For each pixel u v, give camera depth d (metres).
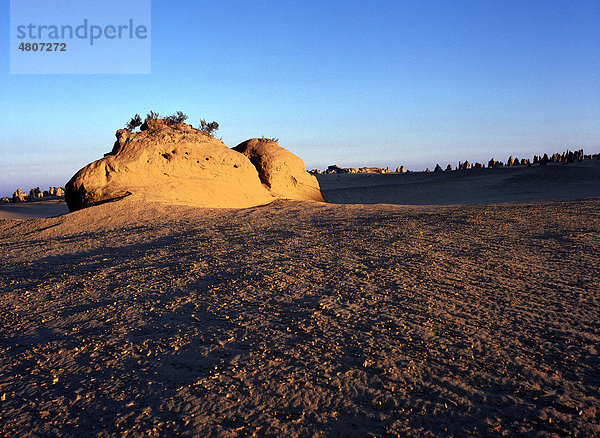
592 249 8.38
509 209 15.88
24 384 3.95
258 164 31.30
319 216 17.83
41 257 11.60
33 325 5.68
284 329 4.92
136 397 3.56
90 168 23.45
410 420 3.03
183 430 3.02
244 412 3.23
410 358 4.01
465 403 3.21
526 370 3.69
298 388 3.55
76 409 3.43
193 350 4.46
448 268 7.42
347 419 3.08
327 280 7.00
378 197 66.69
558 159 108.81
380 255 8.83
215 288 6.85
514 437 2.78
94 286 7.57
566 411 3.06
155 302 6.32
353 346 4.34
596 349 4.02
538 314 5.02
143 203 20.75
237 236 12.90
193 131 28.22
